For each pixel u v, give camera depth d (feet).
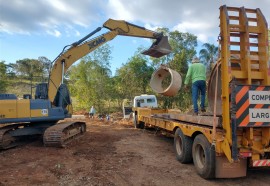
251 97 18.30
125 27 36.45
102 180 19.76
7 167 22.63
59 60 34.04
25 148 29.55
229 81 18.17
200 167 21.12
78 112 96.53
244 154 18.34
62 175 20.62
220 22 19.27
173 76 32.60
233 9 19.65
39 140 34.63
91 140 34.91
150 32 36.86
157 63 97.14
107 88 102.63
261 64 19.63
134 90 104.06
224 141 18.39
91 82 99.86
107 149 29.76
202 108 28.81
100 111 102.22
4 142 29.32
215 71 23.91
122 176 20.81
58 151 28.14
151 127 41.27
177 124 25.76
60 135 29.22
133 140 35.70
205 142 20.26
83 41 34.86
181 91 86.53
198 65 28.53
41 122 33.45
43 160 24.66
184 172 22.08
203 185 19.25
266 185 19.35
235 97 17.89
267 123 18.51
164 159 26.00
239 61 19.63
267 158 19.44
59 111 31.96
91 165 23.40
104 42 35.76
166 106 89.56
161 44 35.96
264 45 19.38
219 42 19.16
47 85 33.50
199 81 28.17
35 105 30.89
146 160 25.52
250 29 19.52
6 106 30.01
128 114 70.03
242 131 19.13
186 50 92.84
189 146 23.81
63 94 34.30
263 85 18.52
